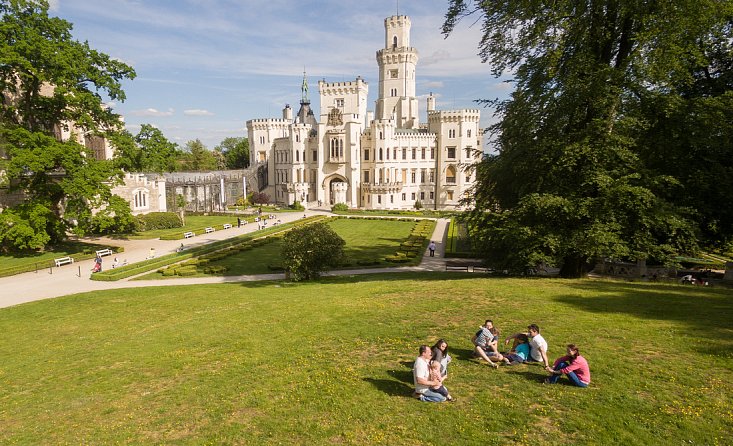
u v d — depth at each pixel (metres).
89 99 55.94
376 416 13.34
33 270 49.06
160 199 89.12
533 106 32.38
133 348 22.42
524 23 30.17
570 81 28.70
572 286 27.33
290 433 12.93
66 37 56.09
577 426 11.91
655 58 26.88
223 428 13.52
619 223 28.89
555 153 30.05
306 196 126.19
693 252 31.34
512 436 11.74
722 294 24.11
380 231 80.25
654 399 12.87
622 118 28.86
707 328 17.91
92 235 72.31
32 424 15.10
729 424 11.42
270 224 88.62
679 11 24.81
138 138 65.00
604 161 29.23
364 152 122.69
